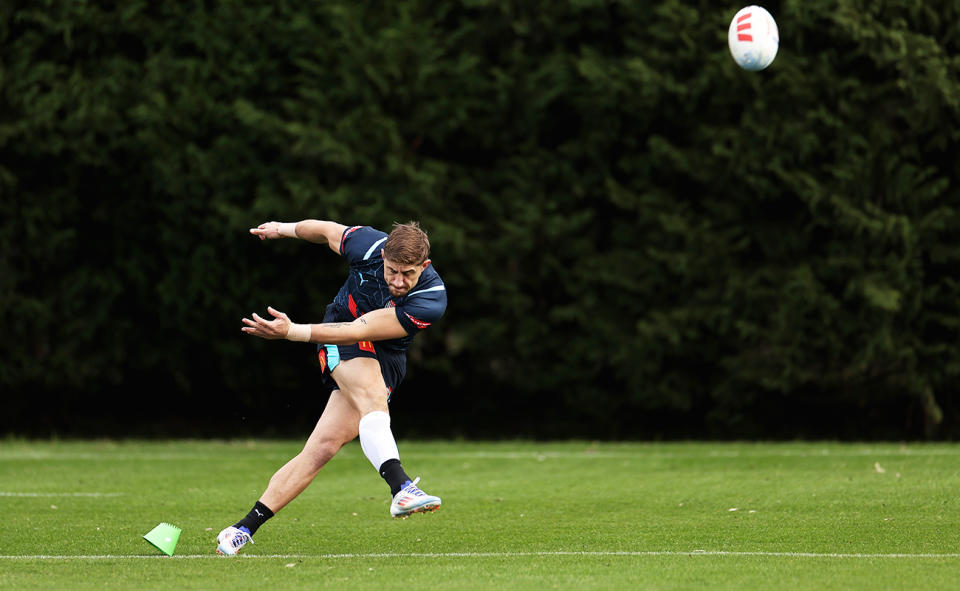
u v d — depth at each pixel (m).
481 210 56.28
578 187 54.03
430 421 60.66
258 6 53.75
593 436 58.69
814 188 49.09
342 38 52.41
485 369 58.47
